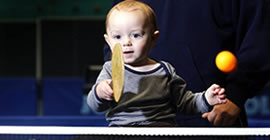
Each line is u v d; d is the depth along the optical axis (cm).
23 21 1181
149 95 352
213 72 414
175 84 363
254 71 400
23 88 1169
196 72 414
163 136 311
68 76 1176
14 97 1169
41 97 1169
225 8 420
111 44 355
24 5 1378
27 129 319
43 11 1378
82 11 1379
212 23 415
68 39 1171
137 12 348
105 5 1379
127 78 354
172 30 419
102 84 340
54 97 1167
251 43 402
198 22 416
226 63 340
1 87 1170
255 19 407
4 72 1200
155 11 425
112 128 317
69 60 1175
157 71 359
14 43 1191
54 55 1176
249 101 1127
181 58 415
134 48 347
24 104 1167
